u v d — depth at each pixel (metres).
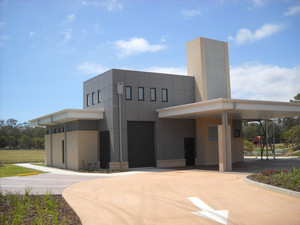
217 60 27.05
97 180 16.34
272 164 24.34
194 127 26.25
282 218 7.93
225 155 19.55
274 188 11.33
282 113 23.31
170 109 22.95
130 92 23.66
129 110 23.38
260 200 9.99
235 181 14.43
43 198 10.42
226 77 27.36
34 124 29.81
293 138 46.19
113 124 22.73
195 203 9.89
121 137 22.81
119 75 23.33
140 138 23.91
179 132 25.44
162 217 8.27
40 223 7.27
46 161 30.22
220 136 19.64
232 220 7.89
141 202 10.17
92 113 23.58
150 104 24.36
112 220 8.02
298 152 40.47
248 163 26.06
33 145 85.12
